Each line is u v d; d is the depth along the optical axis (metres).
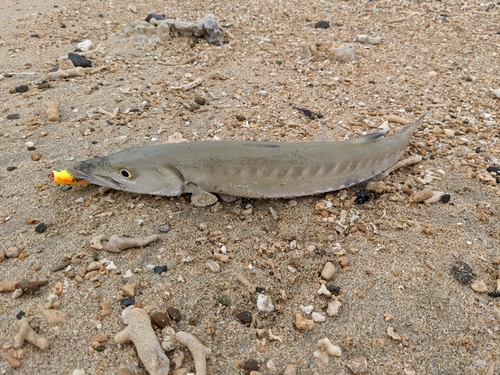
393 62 0.91
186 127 0.67
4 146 0.61
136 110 0.71
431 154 0.63
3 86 0.76
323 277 0.44
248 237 0.48
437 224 0.51
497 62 0.89
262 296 0.42
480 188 0.57
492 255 0.47
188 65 0.87
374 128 0.69
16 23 1.04
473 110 0.74
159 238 0.48
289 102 0.76
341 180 0.53
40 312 0.39
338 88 0.81
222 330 0.40
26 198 0.52
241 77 0.84
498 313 0.41
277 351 0.38
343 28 1.07
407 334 0.40
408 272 0.45
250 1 1.21
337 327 0.40
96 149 0.61
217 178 0.50
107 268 0.44
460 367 0.37
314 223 0.50
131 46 0.93
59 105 0.71
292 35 1.03
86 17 1.08
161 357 0.36
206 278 0.44
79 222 0.49
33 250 0.45
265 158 0.50
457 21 1.06
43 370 0.35
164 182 0.50
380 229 0.50
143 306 0.41
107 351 0.37
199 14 1.12
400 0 1.21
